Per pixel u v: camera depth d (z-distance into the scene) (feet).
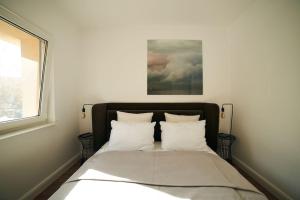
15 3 4.75
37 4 5.65
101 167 4.35
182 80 8.68
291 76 4.98
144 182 3.62
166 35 8.64
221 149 8.07
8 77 4.85
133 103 8.47
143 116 7.66
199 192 3.26
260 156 6.39
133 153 5.46
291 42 4.97
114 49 8.69
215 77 8.68
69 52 7.82
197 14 7.38
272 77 5.73
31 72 5.79
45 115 6.48
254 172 6.69
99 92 8.77
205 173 4.00
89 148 8.21
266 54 6.00
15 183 4.83
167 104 8.39
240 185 3.50
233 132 8.38
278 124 5.49
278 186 5.52
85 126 8.93
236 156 8.12
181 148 6.30
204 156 5.12
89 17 7.59
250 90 6.97
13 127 5.06
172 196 3.16
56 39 6.78
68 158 7.80
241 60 7.57
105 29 8.67
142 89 8.72
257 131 6.55
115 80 8.73
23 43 5.37
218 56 8.68
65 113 7.53
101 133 7.80
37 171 5.72
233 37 8.22
